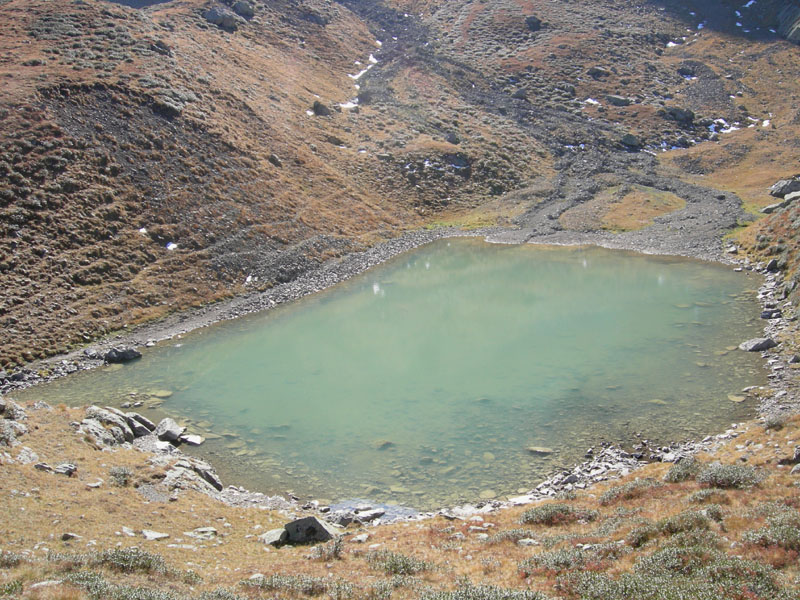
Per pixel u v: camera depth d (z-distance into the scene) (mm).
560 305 53281
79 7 93562
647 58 148000
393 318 52625
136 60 82875
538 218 87062
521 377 38969
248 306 56688
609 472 27422
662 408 33562
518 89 130875
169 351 46969
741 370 37531
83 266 53094
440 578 16688
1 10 89875
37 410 30641
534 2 177875
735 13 167250
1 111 61250
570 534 19219
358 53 142750
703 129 120188
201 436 33562
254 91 98062
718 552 15023
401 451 31125
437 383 38906
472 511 24734
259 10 138250
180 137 72062
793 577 13445
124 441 31188
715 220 76875
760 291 52719
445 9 175625
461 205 93875
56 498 22188
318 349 46188
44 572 15398
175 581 16578
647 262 66250
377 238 79125
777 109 124250
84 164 60969
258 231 67688
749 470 21547
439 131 110812
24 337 45125
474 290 59812
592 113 123562
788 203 69750
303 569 18094
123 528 20891
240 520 24125
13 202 53781
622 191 93062
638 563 15297
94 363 44469
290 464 30469
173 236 60938
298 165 85312
